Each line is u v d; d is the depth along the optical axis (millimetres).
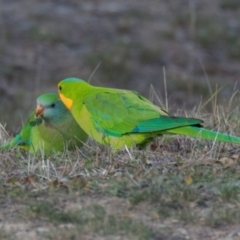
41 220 12273
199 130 14891
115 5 40844
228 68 35594
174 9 40719
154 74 34531
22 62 34969
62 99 15984
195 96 32375
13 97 31922
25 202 12930
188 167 14156
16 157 15547
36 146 16062
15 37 36844
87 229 11766
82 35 37375
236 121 17516
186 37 37750
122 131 15359
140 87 33562
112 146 15547
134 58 35562
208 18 39375
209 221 12055
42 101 15820
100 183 13641
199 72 35125
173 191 12805
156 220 12234
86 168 14406
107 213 12430
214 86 32719
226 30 38344
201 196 12969
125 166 14422
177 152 15539
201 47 37188
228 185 13008
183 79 33844
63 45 36469
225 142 15547
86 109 15648
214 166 14273
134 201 12703
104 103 15586
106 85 33812
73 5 40500
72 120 15984
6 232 11836
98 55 35219
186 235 11812
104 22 38750
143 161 14625
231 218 12133
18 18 38438
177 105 31391
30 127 16250
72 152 15867
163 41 37219
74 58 35469
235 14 40469
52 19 38656
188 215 12219
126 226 11773
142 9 40500
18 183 13766
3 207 12789
